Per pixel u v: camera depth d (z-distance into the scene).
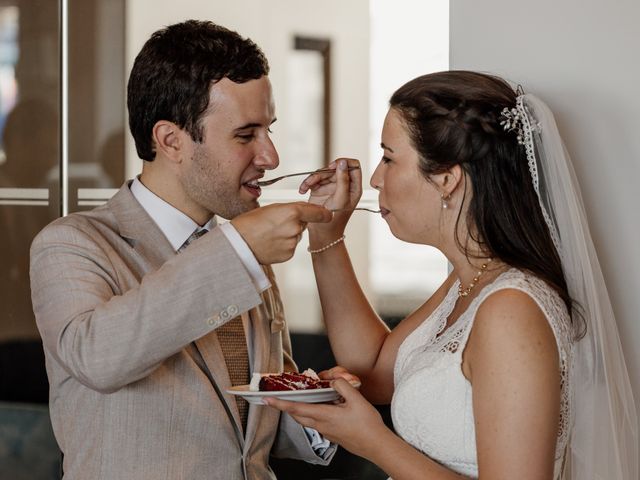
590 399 1.81
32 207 2.90
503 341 1.56
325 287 2.19
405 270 2.68
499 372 1.56
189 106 1.89
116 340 1.66
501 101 1.74
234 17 2.79
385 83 2.70
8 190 2.91
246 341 1.98
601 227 2.15
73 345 1.69
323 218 1.78
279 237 1.72
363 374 2.16
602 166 2.15
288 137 2.77
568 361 1.64
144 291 1.68
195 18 2.81
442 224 1.78
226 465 1.84
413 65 2.67
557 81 2.19
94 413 1.80
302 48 2.76
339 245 2.18
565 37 2.18
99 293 1.77
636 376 2.12
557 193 1.78
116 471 1.77
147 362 1.68
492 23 2.26
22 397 2.91
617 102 2.13
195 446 1.81
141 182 2.00
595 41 2.15
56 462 2.90
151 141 1.95
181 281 1.67
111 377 1.67
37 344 2.90
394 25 2.68
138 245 1.90
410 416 1.75
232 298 1.69
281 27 2.77
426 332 1.92
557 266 1.72
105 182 2.87
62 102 2.88
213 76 1.88
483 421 1.57
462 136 1.71
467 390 1.68
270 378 1.81
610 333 1.89
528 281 1.63
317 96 2.75
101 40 2.86
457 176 1.74
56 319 1.76
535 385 1.54
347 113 2.73
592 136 2.16
